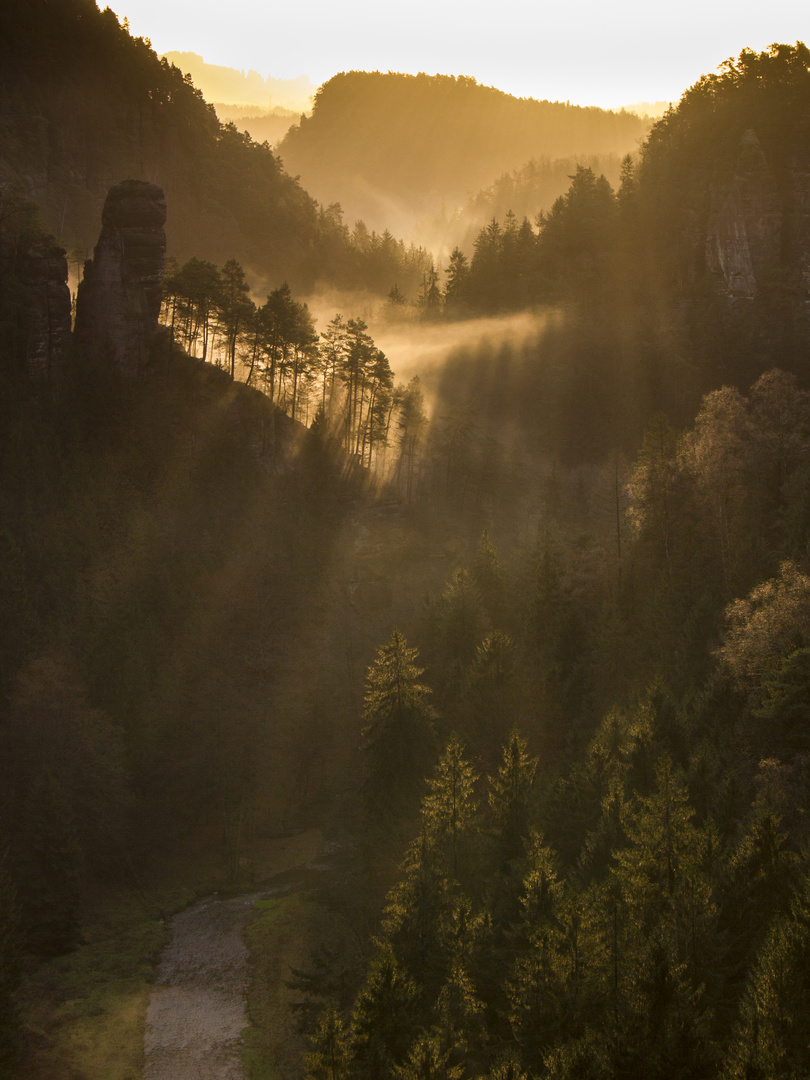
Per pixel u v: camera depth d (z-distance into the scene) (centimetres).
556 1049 2545
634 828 3444
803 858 2891
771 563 5981
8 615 7531
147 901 6334
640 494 7369
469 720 5903
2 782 6319
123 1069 4244
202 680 8162
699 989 2586
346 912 5309
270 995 4884
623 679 6138
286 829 7500
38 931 5416
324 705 8500
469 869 4003
